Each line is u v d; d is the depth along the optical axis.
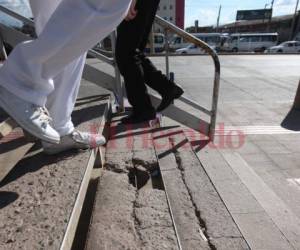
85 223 1.71
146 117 2.45
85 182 1.51
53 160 1.67
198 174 2.24
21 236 1.10
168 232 1.54
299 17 39.50
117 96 3.41
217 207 1.86
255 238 1.67
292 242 1.71
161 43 21.19
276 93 6.32
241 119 4.57
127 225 1.60
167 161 2.43
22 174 1.52
